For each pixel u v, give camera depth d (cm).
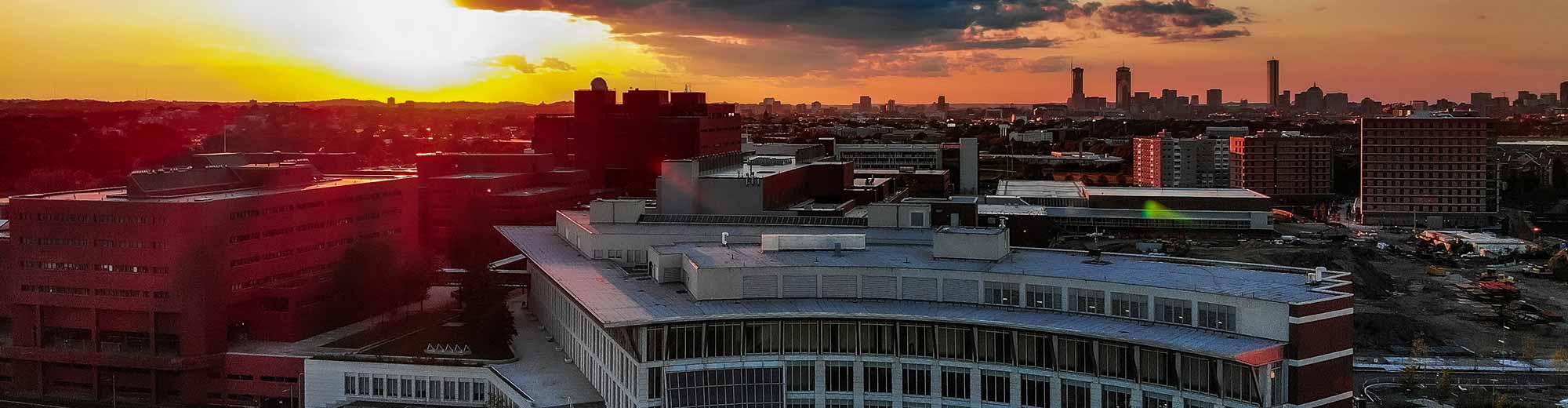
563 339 19812
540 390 17762
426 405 19038
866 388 15662
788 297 16588
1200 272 15875
